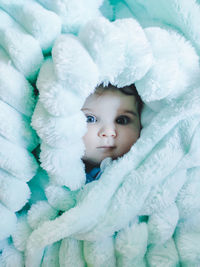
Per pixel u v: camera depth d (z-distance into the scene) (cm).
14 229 59
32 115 55
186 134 57
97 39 49
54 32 55
